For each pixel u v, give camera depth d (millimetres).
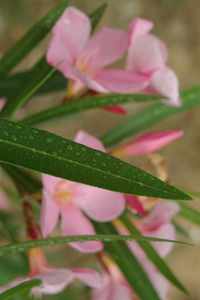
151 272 417
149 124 478
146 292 403
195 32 1205
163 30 1200
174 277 393
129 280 405
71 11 398
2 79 435
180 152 1128
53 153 301
